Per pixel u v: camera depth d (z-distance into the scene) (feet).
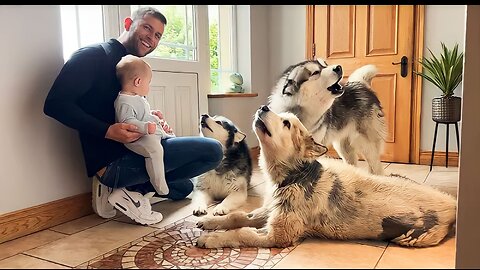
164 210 7.72
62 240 6.10
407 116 13.16
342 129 9.77
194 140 7.20
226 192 8.18
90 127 6.30
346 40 13.92
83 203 7.41
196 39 10.63
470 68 4.63
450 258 5.14
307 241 5.85
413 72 12.94
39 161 6.70
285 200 5.79
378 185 6.21
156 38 7.22
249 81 14.15
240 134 8.39
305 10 14.49
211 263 5.07
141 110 6.67
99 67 6.67
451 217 5.91
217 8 13.33
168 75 9.57
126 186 6.91
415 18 12.78
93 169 6.81
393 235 5.67
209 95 11.43
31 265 5.15
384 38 13.29
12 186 6.27
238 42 14.14
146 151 6.51
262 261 5.10
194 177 7.72
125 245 5.82
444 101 11.50
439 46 12.61
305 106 8.87
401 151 13.37
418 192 6.22
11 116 6.25
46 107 6.24
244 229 5.77
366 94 10.19
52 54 6.88
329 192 5.88
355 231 5.81
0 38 6.06
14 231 6.21
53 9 6.86
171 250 5.57
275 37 15.17
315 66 8.89
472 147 4.65
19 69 6.36
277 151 6.02
